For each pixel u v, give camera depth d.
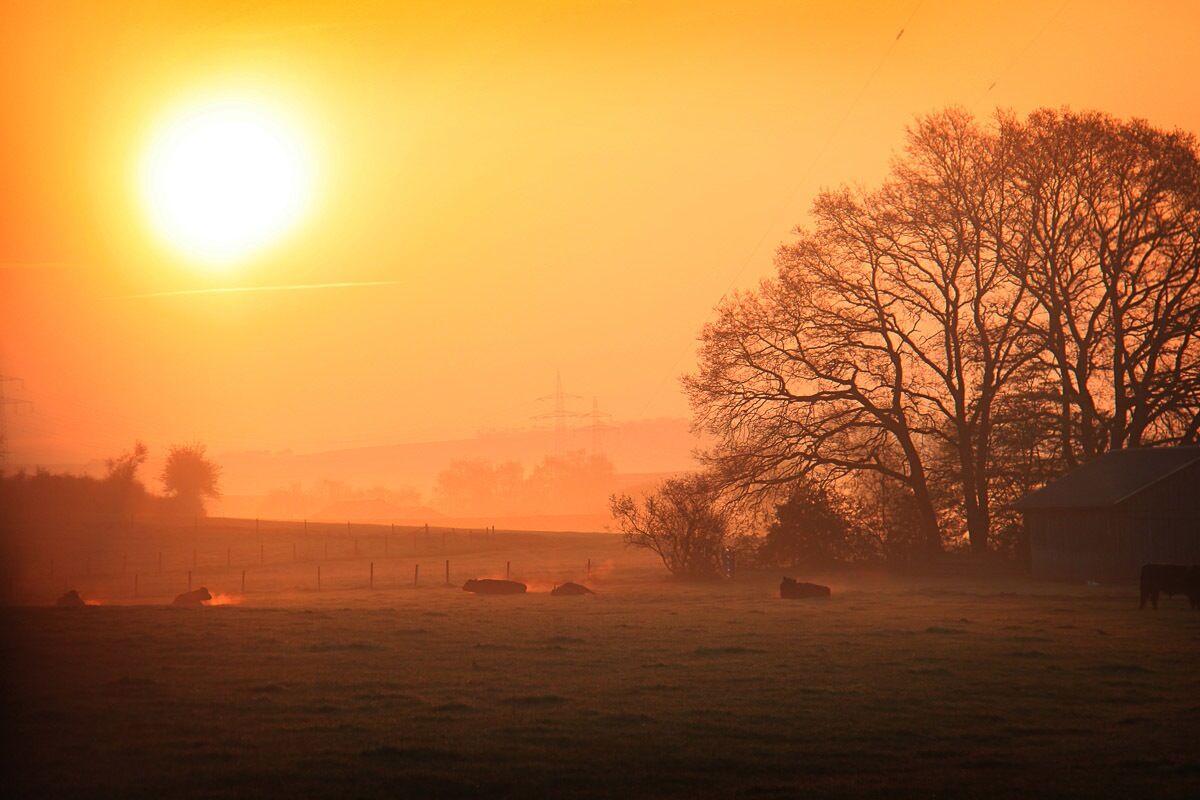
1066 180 64.06
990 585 58.97
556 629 34.97
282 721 20.34
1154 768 17.00
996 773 16.88
